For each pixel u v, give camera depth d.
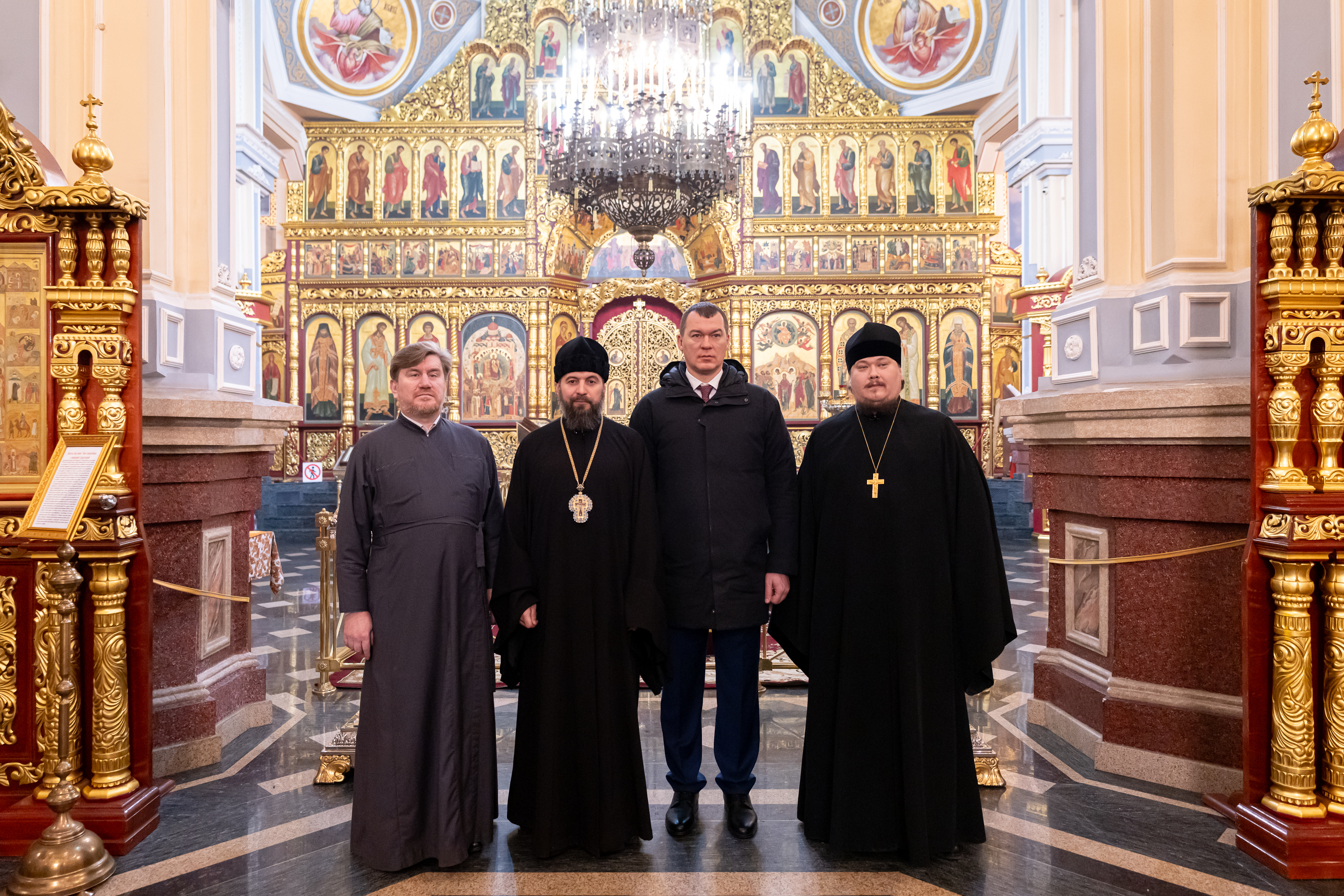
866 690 2.59
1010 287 14.12
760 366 13.81
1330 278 2.51
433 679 2.56
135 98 3.50
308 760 3.48
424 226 13.81
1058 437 3.69
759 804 3.02
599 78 7.85
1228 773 3.02
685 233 14.45
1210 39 3.37
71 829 2.43
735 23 14.01
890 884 2.41
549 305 13.83
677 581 2.78
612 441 2.74
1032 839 2.69
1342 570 2.49
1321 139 2.46
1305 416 2.63
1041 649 5.38
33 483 2.73
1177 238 3.38
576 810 2.60
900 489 2.65
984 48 12.79
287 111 13.12
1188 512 3.14
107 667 2.66
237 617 3.95
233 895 2.34
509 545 2.65
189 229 3.78
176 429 3.34
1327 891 2.34
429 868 2.52
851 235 13.77
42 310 2.72
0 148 2.65
